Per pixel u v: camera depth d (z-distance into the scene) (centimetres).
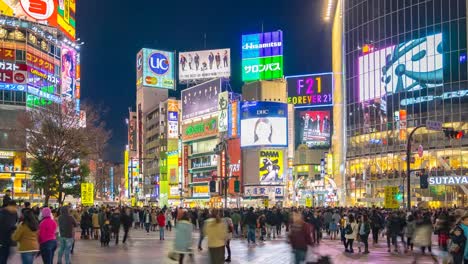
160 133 14200
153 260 2389
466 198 6638
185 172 12744
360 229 2814
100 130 7162
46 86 9850
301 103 11475
